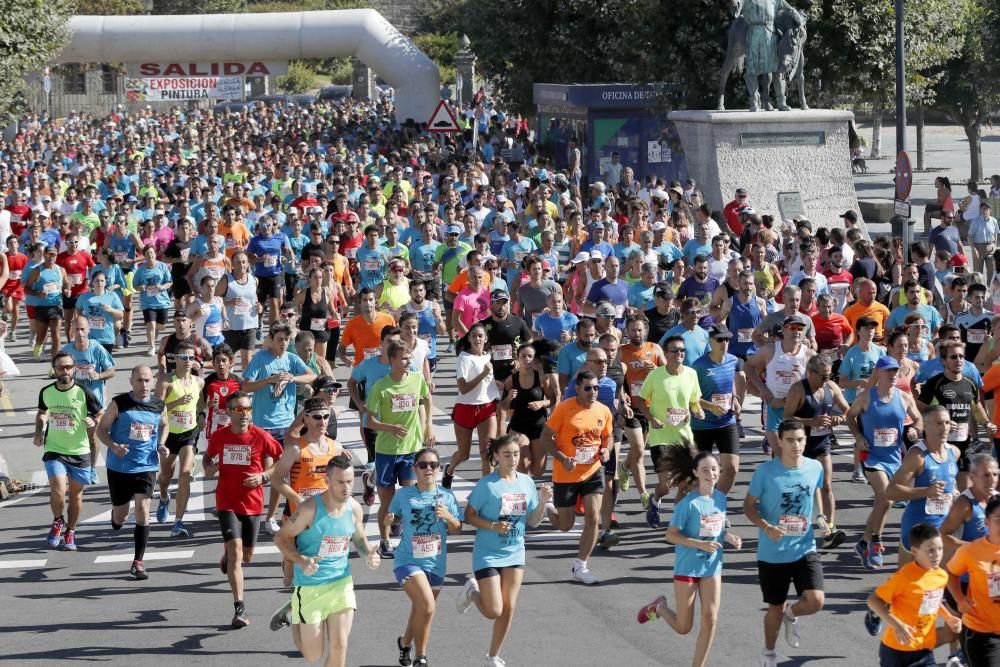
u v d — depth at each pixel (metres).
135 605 13.51
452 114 40.09
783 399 15.53
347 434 21.03
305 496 13.66
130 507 17.44
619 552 15.06
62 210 36.09
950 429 15.42
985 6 52.53
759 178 35.81
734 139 35.72
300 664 11.77
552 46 57.50
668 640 12.20
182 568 14.78
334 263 24.89
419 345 17.00
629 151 47.09
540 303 20.72
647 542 15.42
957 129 94.75
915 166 68.12
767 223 26.80
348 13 67.25
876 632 11.30
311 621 10.88
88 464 15.65
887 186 58.09
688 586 11.27
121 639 12.48
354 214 30.31
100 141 64.31
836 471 18.52
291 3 125.31
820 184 36.16
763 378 16.23
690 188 34.12
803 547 11.52
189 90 69.25
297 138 67.44
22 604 13.58
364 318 18.89
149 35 66.19
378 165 47.72
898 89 30.72
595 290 21.22
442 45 117.69
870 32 43.25
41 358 27.36
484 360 16.61
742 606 13.20
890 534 15.48
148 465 14.65
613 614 12.94
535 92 52.81
